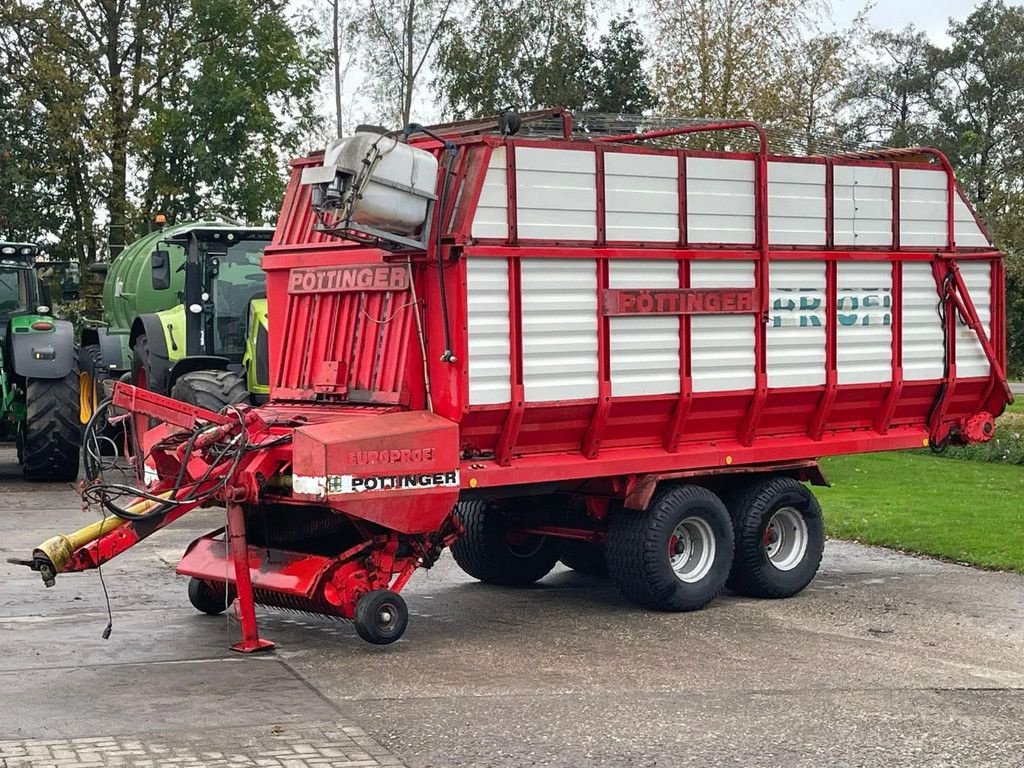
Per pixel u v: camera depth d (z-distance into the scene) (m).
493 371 8.56
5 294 17.92
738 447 10.07
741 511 10.16
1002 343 11.57
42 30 33.03
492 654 8.40
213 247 15.93
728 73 20.81
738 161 9.77
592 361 9.03
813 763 6.20
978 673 7.95
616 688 7.54
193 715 6.91
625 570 9.60
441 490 8.38
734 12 20.97
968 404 11.55
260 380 14.64
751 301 9.84
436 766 6.11
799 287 10.16
